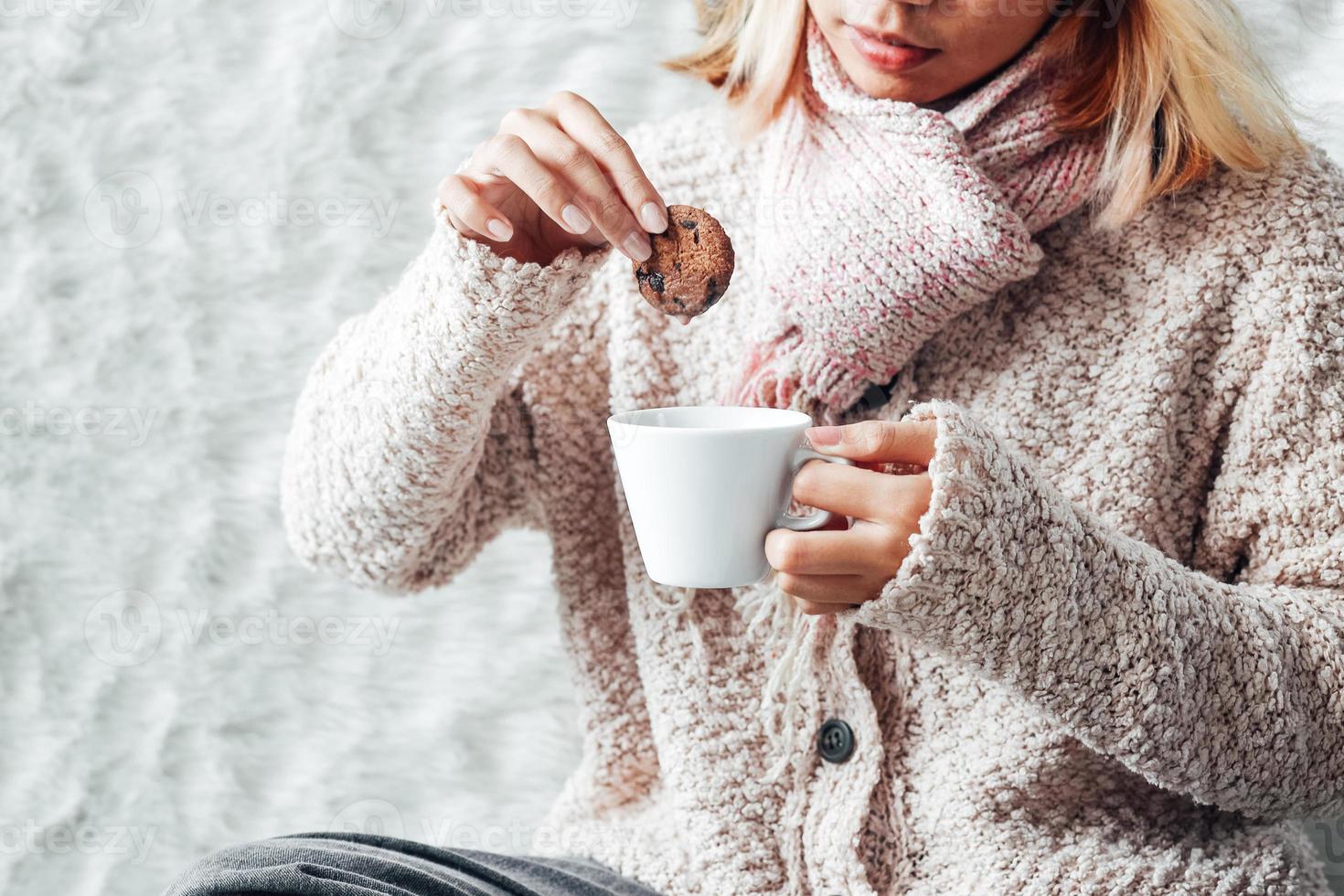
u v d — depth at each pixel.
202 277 1.35
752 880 1.03
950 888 1.00
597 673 1.12
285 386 1.35
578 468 1.11
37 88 1.35
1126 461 1.00
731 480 0.86
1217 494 1.01
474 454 1.05
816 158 1.03
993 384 1.02
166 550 1.38
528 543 1.33
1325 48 1.18
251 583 1.37
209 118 1.34
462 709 1.35
